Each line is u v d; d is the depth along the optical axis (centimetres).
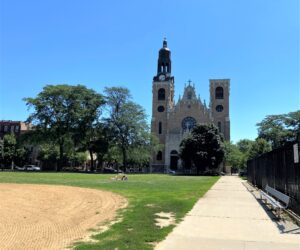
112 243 1037
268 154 2623
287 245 1038
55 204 1973
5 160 10375
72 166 12069
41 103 8388
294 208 1631
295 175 1616
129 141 8875
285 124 9250
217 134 8712
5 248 1023
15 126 12481
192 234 1181
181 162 10519
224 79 11519
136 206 1855
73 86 8619
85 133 8625
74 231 1250
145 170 11588
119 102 8900
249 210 1745
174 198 2256
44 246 1041
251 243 1061
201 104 11325
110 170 9488
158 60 12006
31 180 3984
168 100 11675
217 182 4528
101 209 1778
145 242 1060
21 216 1575
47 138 8562
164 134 11569
